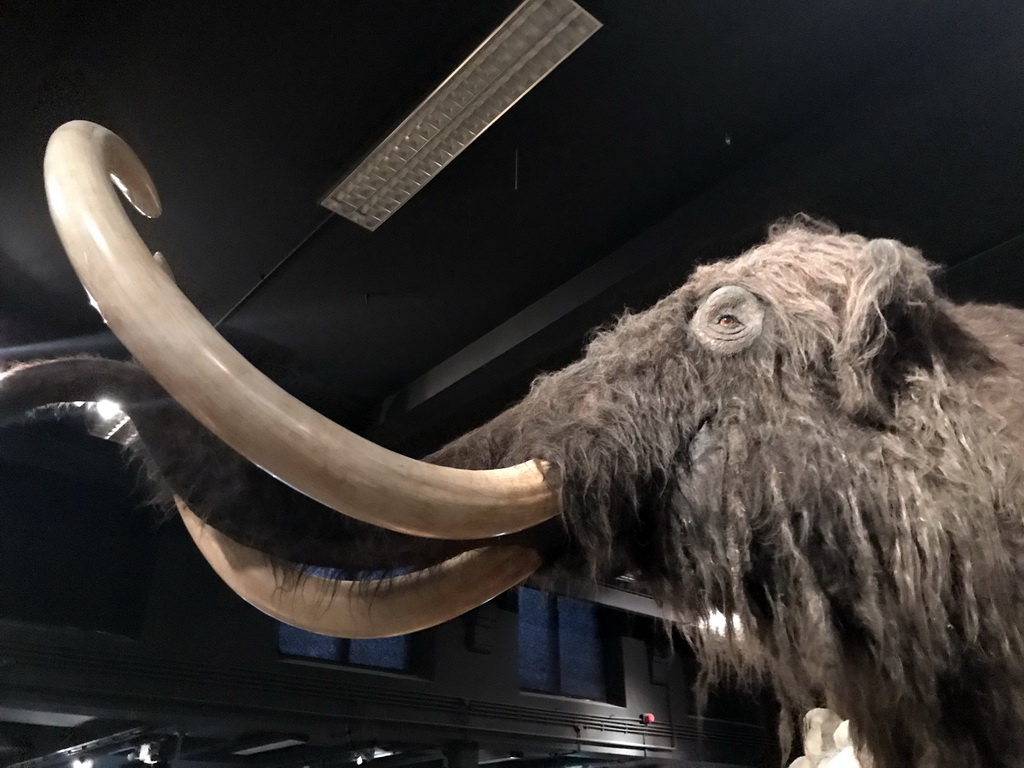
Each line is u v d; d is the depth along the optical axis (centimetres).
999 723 93
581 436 109
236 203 226
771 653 111
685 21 180
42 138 199
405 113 200
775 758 296
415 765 330
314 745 297
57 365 106
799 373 109
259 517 100
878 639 95
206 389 79
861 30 181
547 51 185
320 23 179
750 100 200
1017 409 102
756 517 105
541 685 352
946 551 93
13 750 261
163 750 272
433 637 325
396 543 104
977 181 203
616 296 242
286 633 304
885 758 104
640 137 211
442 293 262
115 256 82
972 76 184
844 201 214
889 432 102
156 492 111
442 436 291
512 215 234
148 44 181
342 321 270
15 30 175
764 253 125
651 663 372
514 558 114
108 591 277
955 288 228
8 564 263
